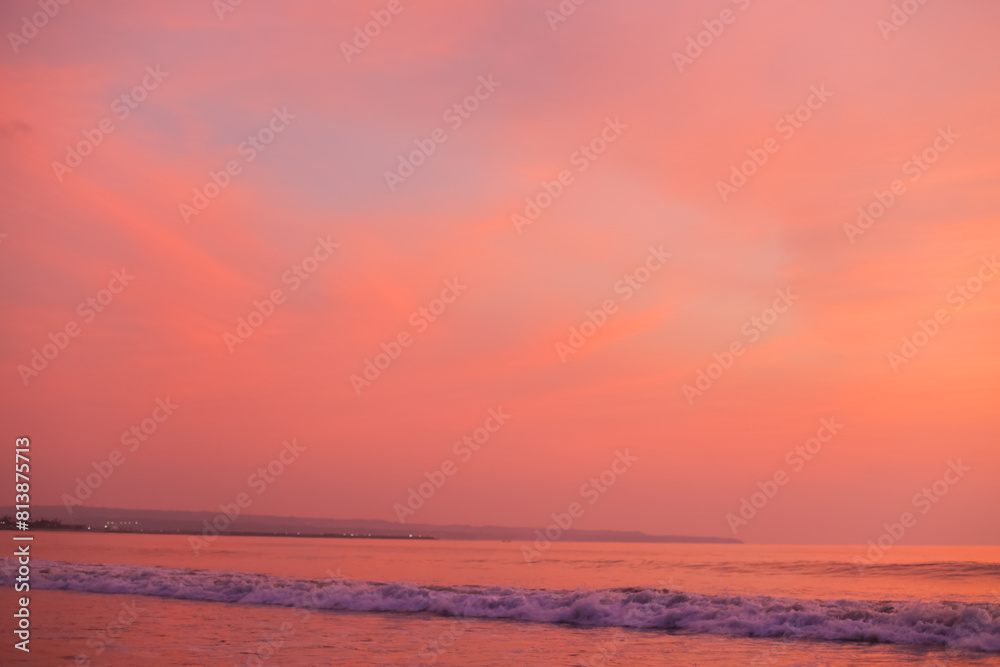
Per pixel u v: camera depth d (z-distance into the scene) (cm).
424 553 6644
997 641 1373
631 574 3591
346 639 1402
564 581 3136
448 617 1803
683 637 1509
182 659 1146
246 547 7500
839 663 1218
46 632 1423
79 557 4225
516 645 1375
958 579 3309
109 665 1084
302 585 2227
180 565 3731
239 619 1664
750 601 1784
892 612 1623
